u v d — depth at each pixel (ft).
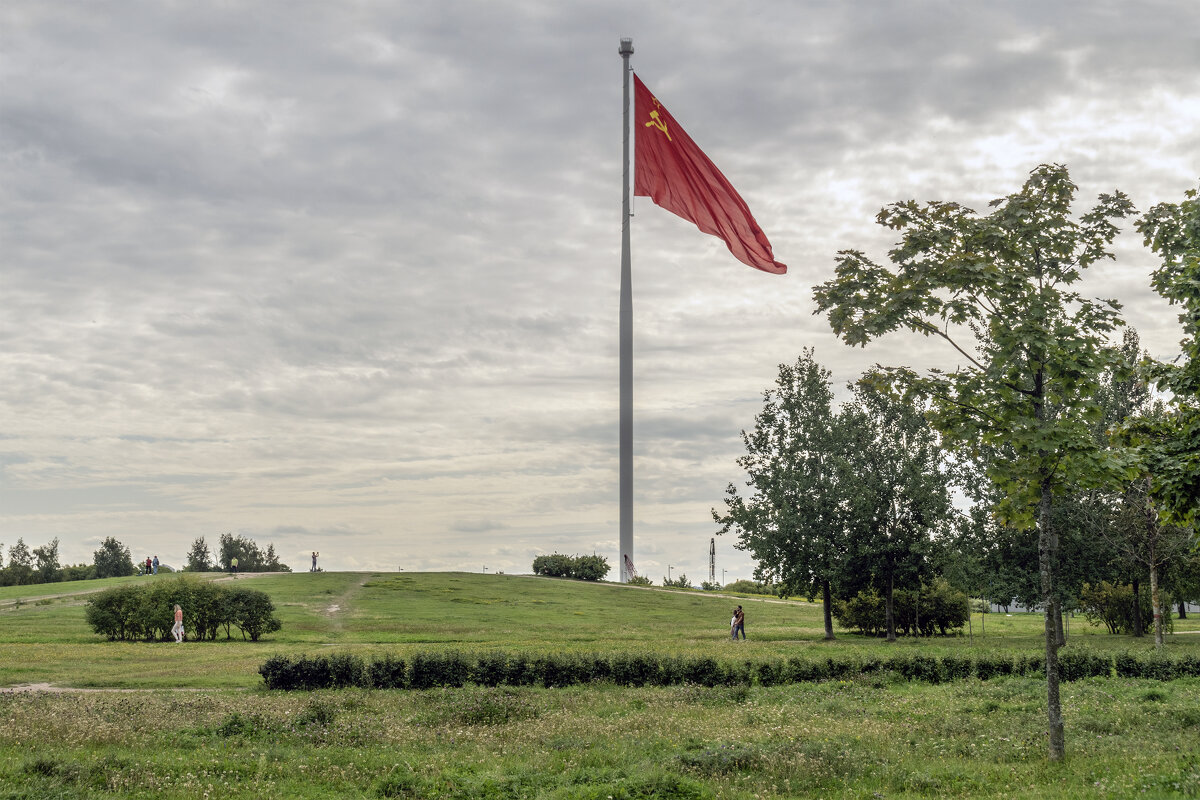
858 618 180.04
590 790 41.42
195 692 86.38
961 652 98.73
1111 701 71.10
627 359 279.69
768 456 167.84
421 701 75.05
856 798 41.52
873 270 52.39
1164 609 171.22
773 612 237.04
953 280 49.55
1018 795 39.73
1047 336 46.47
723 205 119.96
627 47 267.39
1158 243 59.88
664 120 121.19
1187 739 51.31
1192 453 51.34
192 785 42.80
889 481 157.89
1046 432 45.91
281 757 51.26
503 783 44.34
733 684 89.86
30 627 165.89
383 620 179.83
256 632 154.71
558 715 67.67
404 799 42.75
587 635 160.97
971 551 151.43
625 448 286.25
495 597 239.50
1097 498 146.72
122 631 154.92
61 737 55.62
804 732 57.82
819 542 156.35
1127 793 38.42
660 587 307.99
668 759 49.44
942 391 50.70
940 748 53.01
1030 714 65.98
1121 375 48.26
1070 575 148.25
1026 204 49.85
